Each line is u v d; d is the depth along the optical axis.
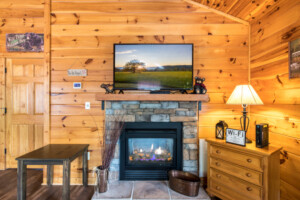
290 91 1.68
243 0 2.00
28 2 2.50
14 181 2.37
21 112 2.71
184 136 2.28
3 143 2.71
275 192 1.66
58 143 2.38
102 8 2.40
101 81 2.39
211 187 2.02
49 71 2.38
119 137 2.30
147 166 2.31
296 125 1.62
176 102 2.29
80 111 2.39
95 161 2.38
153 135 2.31
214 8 2.32
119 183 2.21
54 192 2.15
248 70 2.35
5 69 2.68
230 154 1.84
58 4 2.41
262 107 2.10
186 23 2.37
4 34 2.55
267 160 1.56
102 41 2.39
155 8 2.39
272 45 1.92
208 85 2.35
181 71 2.23
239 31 2.37
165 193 2.00
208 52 2.36
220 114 2.35
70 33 2.40
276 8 1.86
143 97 2.10
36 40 2.53
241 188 1.75
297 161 1.60
